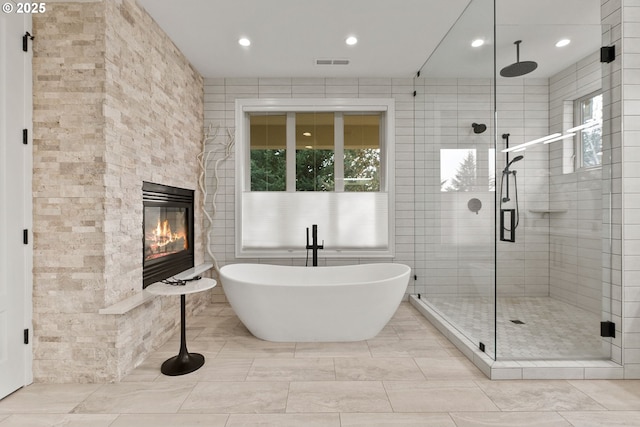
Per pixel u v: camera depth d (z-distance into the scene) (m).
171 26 2.87
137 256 2.47
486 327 2.42
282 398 1.94
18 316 2.00
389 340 2.83
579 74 2.30
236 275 3.29
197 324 3.25
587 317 2.32
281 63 3.62
